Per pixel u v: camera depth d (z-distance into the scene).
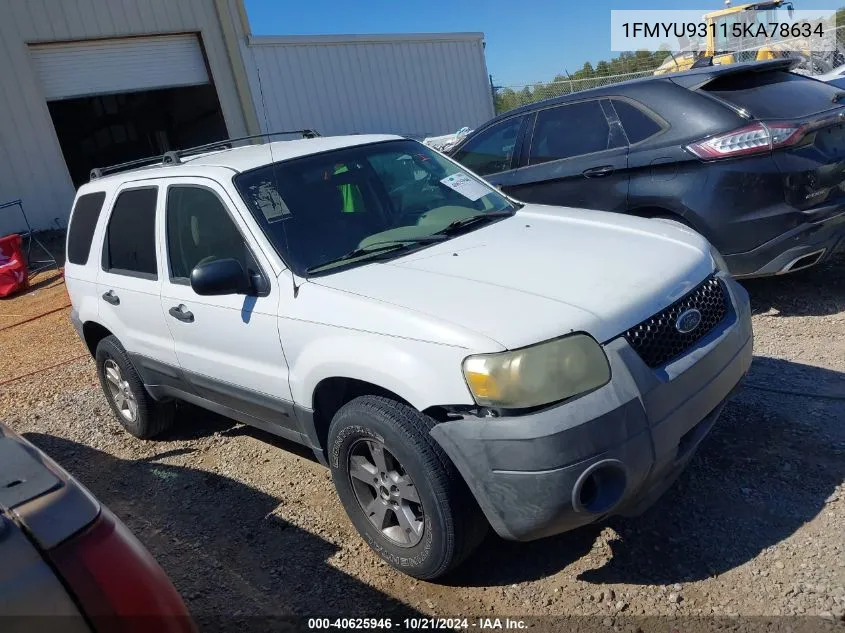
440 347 2.75
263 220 3.66
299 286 3.36
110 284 4.77
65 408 6.27
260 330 3.51
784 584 2.81
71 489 1.80
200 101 17.55
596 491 2.70
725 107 5.28
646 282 3.02
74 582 1.61
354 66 18.50
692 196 5.29
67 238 5.51
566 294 2.90
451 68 20.52
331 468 3.36
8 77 13.84
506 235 3.67
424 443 2.87
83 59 14.84
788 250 5.08
